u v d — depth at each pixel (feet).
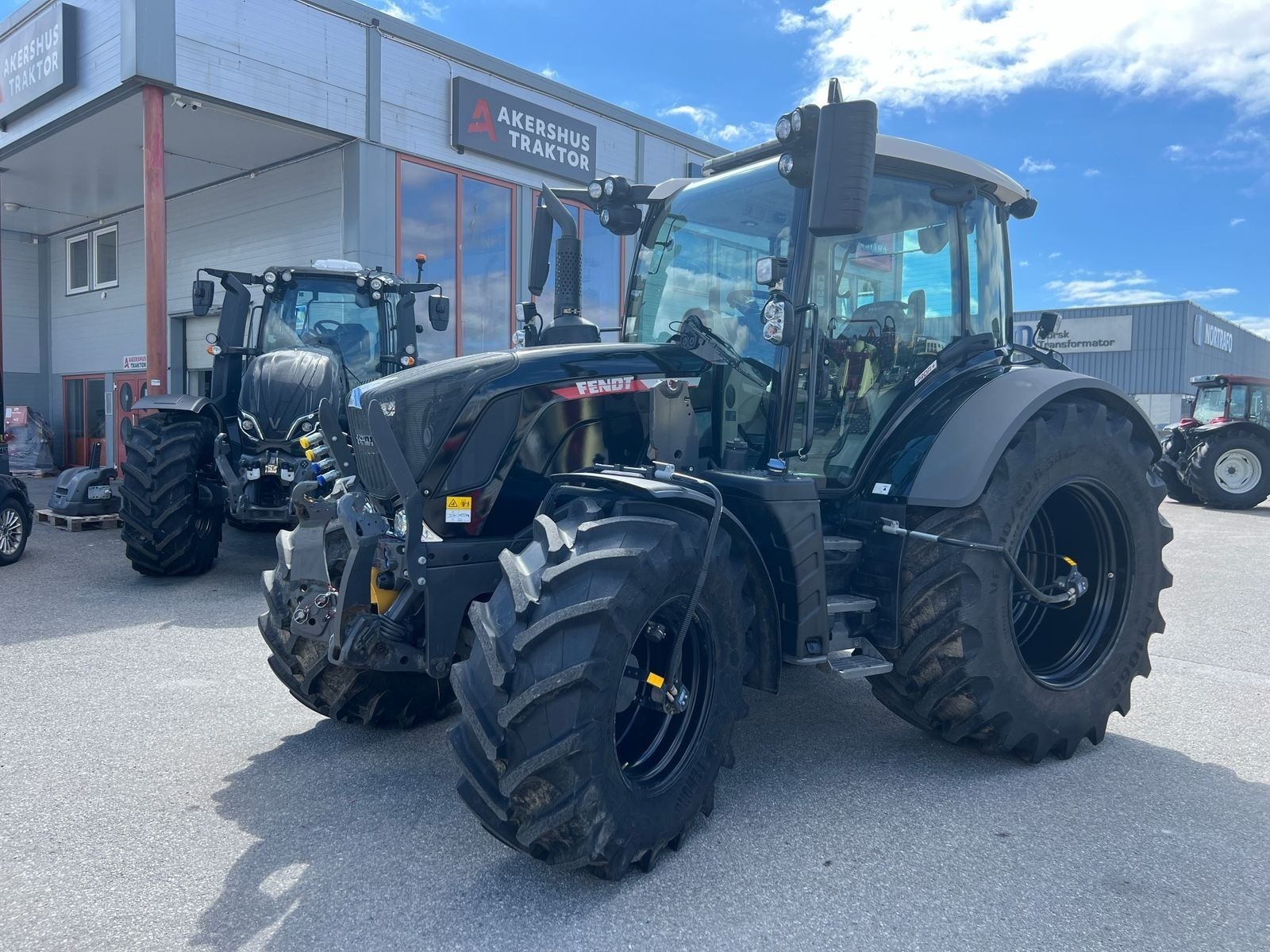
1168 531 12.71
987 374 12.17
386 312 25.64
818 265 11.28
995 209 13.61
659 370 10.73
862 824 9.64
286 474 21.31
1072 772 11.24
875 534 11.18
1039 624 12.85
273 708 13.14
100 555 25.71
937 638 10.62
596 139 43.55
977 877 8.54
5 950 7.13
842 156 9.18
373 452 9.89
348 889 8.15
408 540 9.14
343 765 11.05
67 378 57.11
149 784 10.45
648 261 13.29
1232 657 16.69
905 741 12.25
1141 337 111.96
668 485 8.75
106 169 42.11
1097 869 8.70
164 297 30.73
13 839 9.10
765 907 7.95
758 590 9.86
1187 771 11.29
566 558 8.16
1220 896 8.23
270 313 25.23
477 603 8.43
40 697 13.53
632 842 8.11
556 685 7.57
